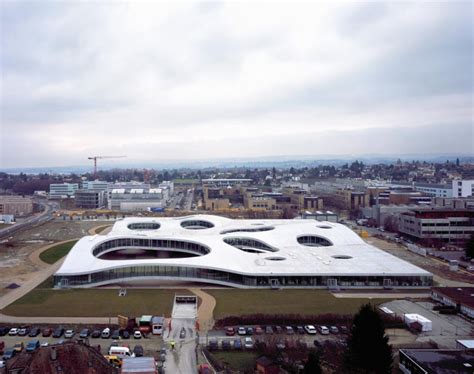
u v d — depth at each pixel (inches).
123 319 3531.0
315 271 4699.8
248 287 4645.7
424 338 3371.1
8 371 2345.0
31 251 6712.6
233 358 2987.2
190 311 3900.1
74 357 2303.2
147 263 4768.7
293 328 3545.8
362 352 2652.6
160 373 2746.1
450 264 5659.5
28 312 3821.4
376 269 4798.2
